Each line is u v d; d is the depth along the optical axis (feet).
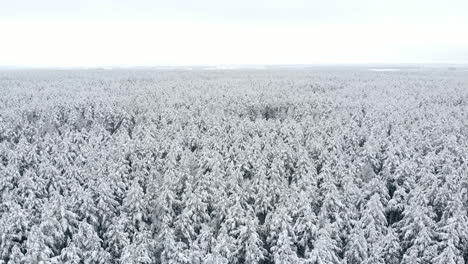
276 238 88.38
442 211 100.73
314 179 115.55
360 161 132.57
